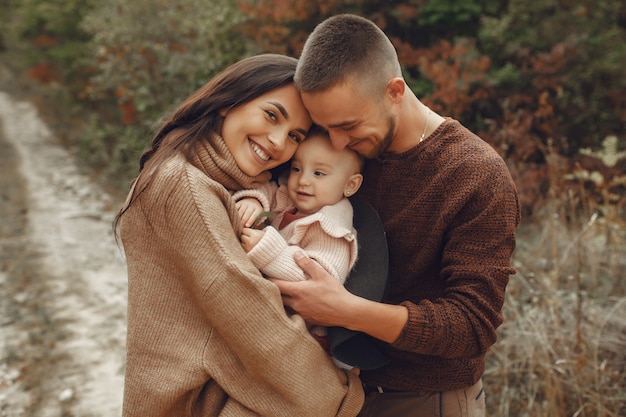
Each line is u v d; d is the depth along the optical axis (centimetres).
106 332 429
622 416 268
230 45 654
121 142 809
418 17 604
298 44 595
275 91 159
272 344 144
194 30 719
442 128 162
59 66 1163
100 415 341
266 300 145
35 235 622
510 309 329
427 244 162
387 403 177
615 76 580
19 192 782
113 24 785
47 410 346
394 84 156
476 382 177
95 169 870
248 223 160
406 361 170
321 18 605
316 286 152
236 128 160
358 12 603
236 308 143
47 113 1284
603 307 331
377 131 158
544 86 574
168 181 148
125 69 745
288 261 156
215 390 153
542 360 283
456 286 156
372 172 173
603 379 275
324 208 169
